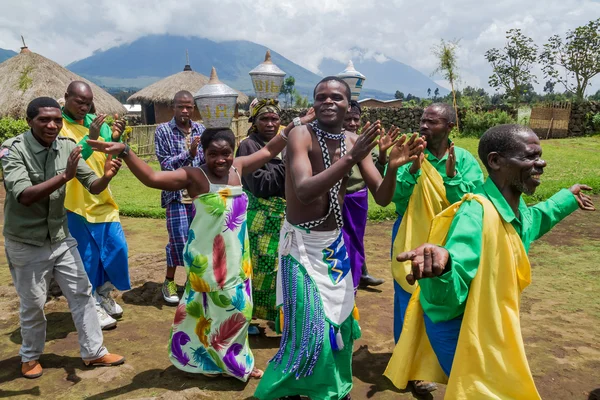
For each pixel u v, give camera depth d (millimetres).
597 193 10977
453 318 2676
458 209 2689
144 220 9391
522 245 2621
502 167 2643
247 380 3775
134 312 5156
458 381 2510
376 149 4949
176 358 3814
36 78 18422
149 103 27125
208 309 3715
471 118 25438
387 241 7781
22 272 3697
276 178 4289
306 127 3090
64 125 4754
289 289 3061
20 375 3863
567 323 4777
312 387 3045
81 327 3893
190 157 5145
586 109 26391
